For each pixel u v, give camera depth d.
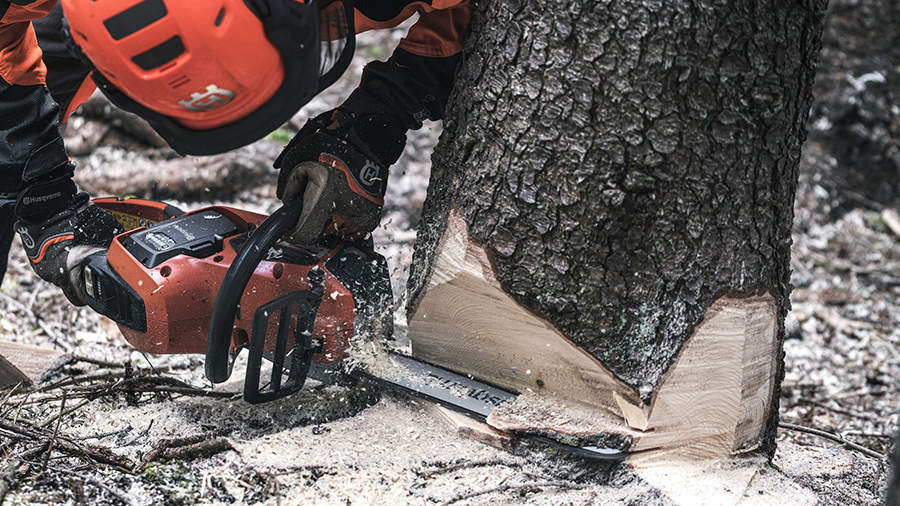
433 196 4.06
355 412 4.07
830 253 10.37
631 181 3.53
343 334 3.92
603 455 3.62
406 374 4.10
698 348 3.68
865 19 12.01
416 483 3.54
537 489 3.54
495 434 3.79
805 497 3.57
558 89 3.53
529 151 3.63
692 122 3.48
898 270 9.87
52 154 4.16
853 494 4.05
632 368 3.68
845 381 6.90
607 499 3.52
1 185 4.10
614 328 3.68
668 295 3.64
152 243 3.88
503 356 3.99
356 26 3.98
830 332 7.95
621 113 3.48
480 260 3.85
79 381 4.37
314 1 3.29
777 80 3.54
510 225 3.74
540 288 3.74
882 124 11.55
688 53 3.40
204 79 3.18
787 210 3.83
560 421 3.75
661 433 3.70
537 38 3.53
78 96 5.10
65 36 3.36
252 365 3.70
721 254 3.64
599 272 3.64
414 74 4.00
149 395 4.44
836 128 11.63
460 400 3.93
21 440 3.66
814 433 4.85
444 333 4.14
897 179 11.51
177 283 3.81
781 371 4.05
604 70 3.46
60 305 6.59
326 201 3.79
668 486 3.56
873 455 4.66
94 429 3.97
